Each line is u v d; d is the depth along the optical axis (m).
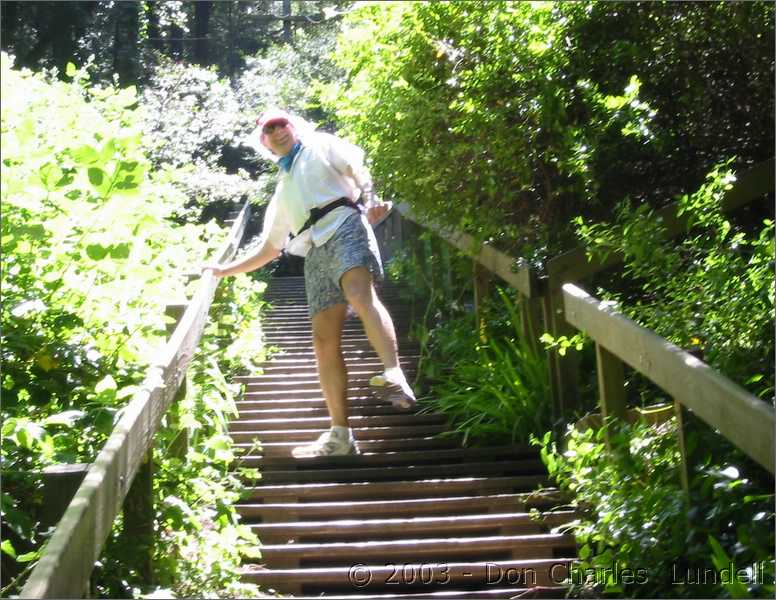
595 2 5.72
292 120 5.11
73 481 2.92
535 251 5.86
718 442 3.34
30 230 3.35
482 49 5.84
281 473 4.99
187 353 4.16
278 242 5.31
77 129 3.85
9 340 3.46
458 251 6.93
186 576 3.61
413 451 5.32
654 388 5.07
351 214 4.98
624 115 5.46
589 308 4.11
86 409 3.57
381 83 6.15
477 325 6.65
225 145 15.24
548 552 4.05
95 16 13.98
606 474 3.77
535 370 5.47
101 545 2.51
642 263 4.58
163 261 4.56
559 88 5.68
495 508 4.51
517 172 5.86
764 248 4.13
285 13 20.38
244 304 7.46
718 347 3.84
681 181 6.04
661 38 5.88
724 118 6.04
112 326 3.88
